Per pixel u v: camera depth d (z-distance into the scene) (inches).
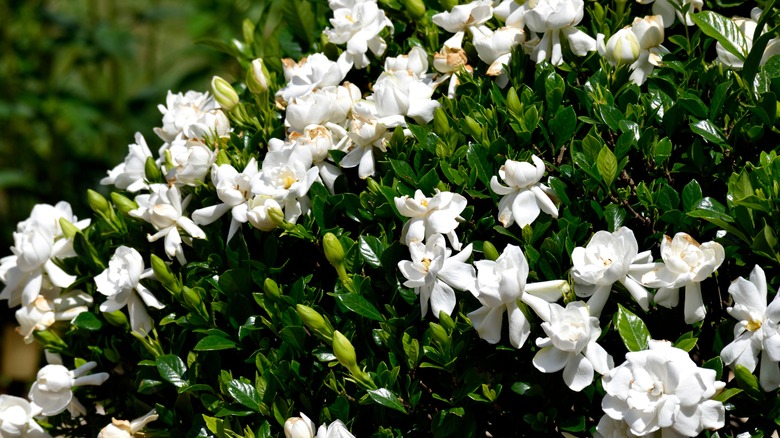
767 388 59.3
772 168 61.5
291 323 63.6
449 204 62.6
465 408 61.8
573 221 62.7
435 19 68.3
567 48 66.5
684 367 58.4
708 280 62.3
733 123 64.0
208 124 68.7
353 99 66.9
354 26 68.4
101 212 69.9
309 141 64.9
